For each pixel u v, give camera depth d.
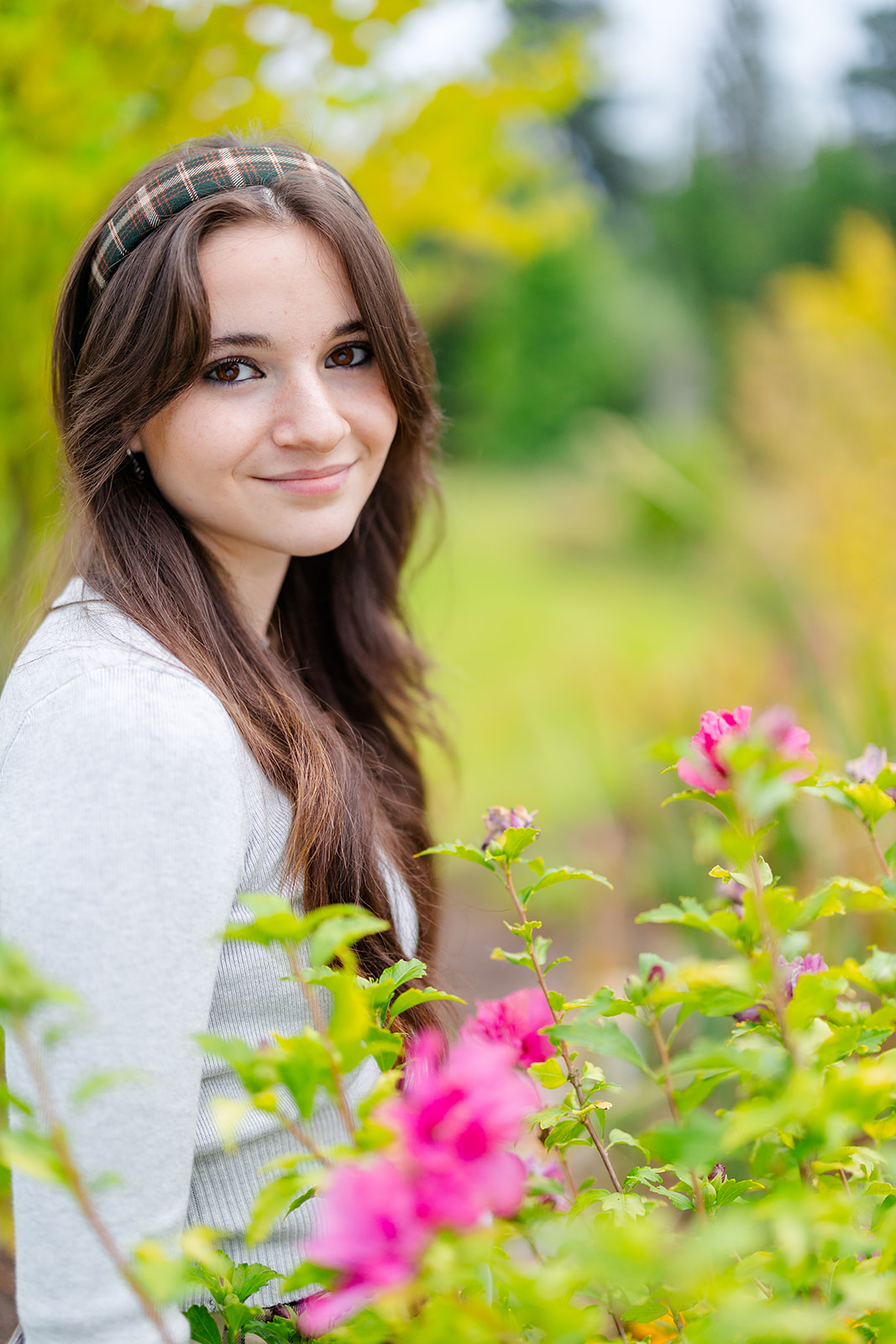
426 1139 0.45
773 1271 0.56
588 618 8.40
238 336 0.93
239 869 0.80
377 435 1.05
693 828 2.22
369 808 1.01
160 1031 0.71
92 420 0.96
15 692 0.82
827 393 5.35
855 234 5.76
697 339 18.27
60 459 1.12
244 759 0.86
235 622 1.00
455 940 3.39
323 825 0.91
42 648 0.85
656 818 2.48
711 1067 0.58
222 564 1.07
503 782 4.81
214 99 1.83
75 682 0.78
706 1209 0.72
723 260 18.86
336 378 1.02
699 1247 0.51
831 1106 0.50
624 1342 0.66
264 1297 0.83
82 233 1.73
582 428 17.67
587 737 4.59
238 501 0.98
